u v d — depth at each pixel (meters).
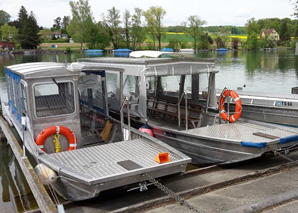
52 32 126.31
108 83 9.59
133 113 8.49
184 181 6.25
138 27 70.56
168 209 4.78
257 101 9.98
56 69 6.22
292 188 5.24
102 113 8.04
